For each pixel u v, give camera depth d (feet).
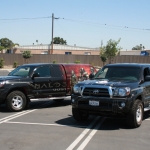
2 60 146.61
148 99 27.91
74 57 164.35
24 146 19.42
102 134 22.75
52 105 38.70
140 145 19.86
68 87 37.91
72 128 24.79
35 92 34.78
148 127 25.39
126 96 23.81
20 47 218.18
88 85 25.11
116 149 18.88
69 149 18.80
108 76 28.27
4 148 18.97
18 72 36.11
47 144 19.88
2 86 32.40
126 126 25.68
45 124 26.32
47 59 161.99
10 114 31.50
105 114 24.62
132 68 28.07
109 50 152.46
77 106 25.39
